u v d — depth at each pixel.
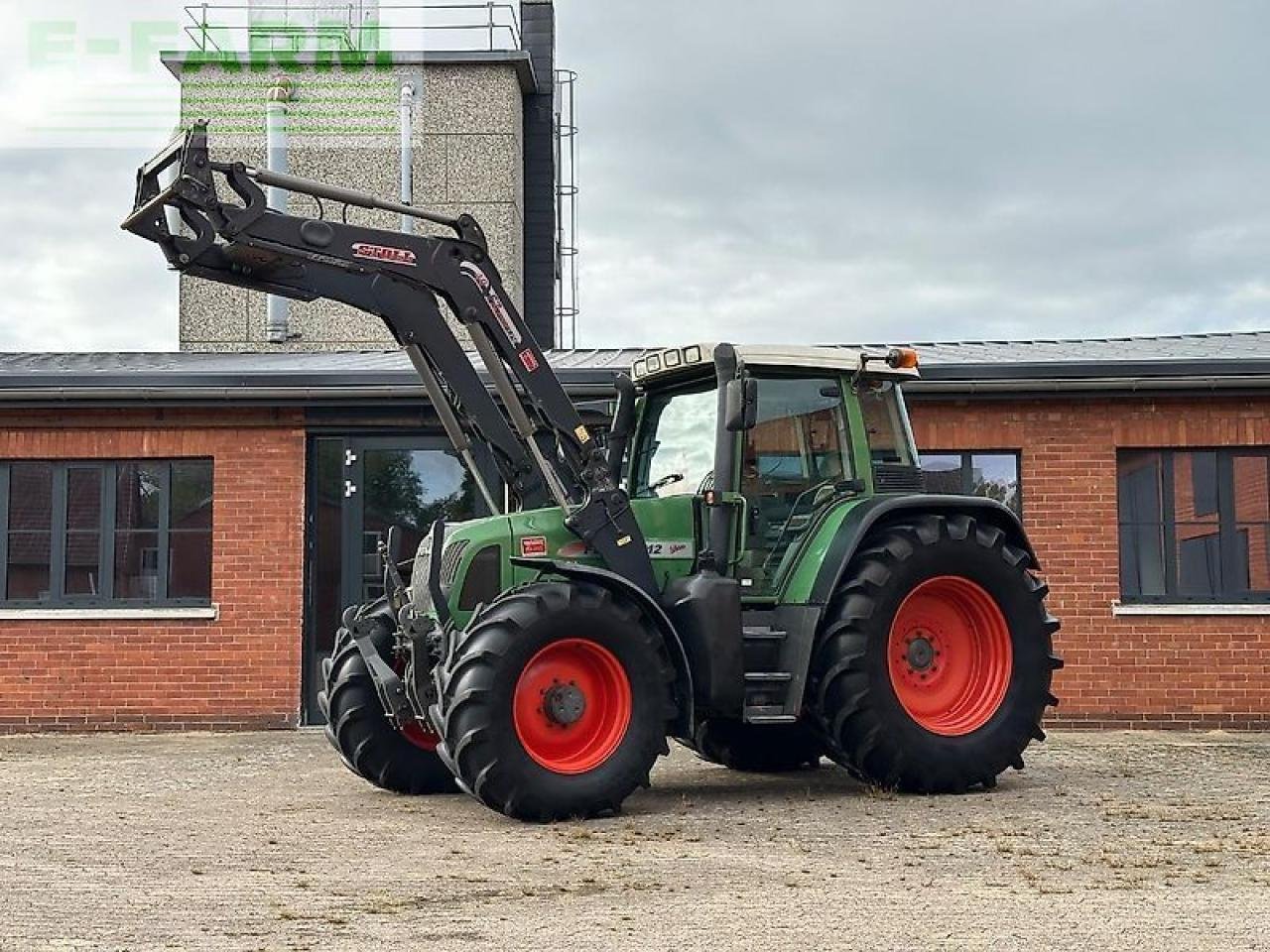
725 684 9.41
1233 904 6.36
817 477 10.37
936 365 14.43
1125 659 14.48
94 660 14.77
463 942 5.80
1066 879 6.95
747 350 10.20
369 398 14.66
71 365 16.22
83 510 15.02
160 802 9.90
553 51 33.28
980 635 10.24
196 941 5.85
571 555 9.70
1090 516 14.59
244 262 9.23
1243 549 14.63
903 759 9.72
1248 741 13.40
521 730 8.86
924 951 5.60
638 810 9.27
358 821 8.97
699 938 5.83
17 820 9.09
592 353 17.89
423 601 9.98
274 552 14.84
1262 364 14.24
